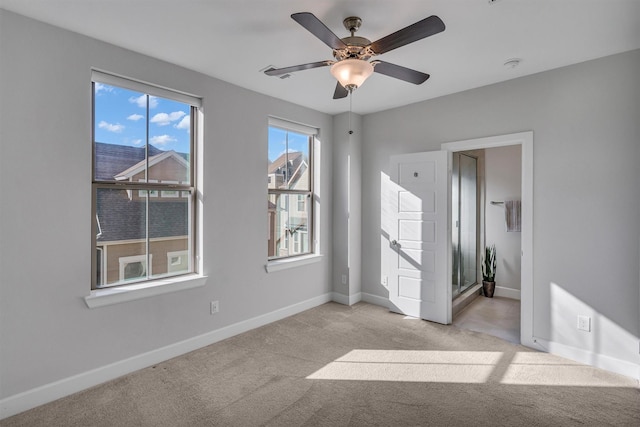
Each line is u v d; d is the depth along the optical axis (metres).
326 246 4.37
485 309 4.16
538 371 2.60
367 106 4.00
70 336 2.29
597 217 2.68
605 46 2.48
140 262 2.74
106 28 2.25
